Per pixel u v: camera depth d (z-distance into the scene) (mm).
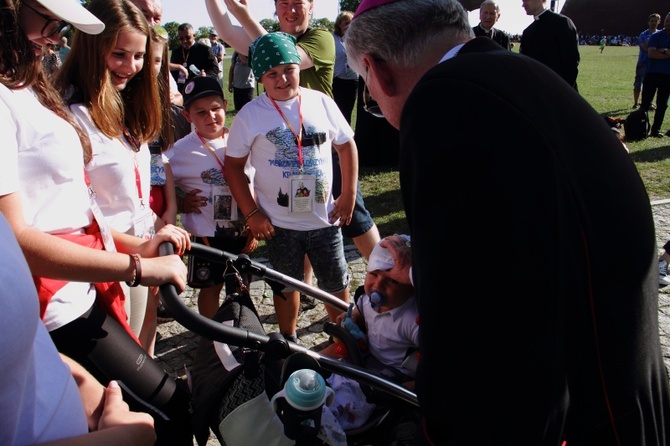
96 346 1709
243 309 1925
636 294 1115
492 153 1045
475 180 1046
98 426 1329
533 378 1054
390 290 2064
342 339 2115
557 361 1062
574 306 1070
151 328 2928
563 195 1052
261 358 1684
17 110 1518
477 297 1054
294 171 2926
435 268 1086
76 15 1528
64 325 1662
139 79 2359
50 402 1041
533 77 1188
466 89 1093
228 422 1646
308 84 3295
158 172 2879
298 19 3213
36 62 1581
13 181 1460
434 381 1130
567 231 1050
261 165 2965
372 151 7621
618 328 1098
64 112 1755
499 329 1049
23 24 1517
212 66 9695
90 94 2121
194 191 3133
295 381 1470
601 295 1083
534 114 1087
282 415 1508
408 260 2021
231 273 2068
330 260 3133
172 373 3254
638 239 1130
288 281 2139
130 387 1732
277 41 2818
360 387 1921
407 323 2074
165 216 2926
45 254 1495
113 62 2131
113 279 1601
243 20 3291
